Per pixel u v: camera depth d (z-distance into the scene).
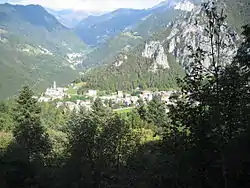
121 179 23.06
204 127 11.54
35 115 55.31
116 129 25.88
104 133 25.59
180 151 11.98
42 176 26.75
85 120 26.55
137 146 25.06
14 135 45.59
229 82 11.50
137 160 23.27
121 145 25.70
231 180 11.73
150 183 15.45
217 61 12.20
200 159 11.70
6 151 27.77
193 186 12.08
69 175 24.78
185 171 12.04
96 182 24.48
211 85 11.78
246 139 11.17
